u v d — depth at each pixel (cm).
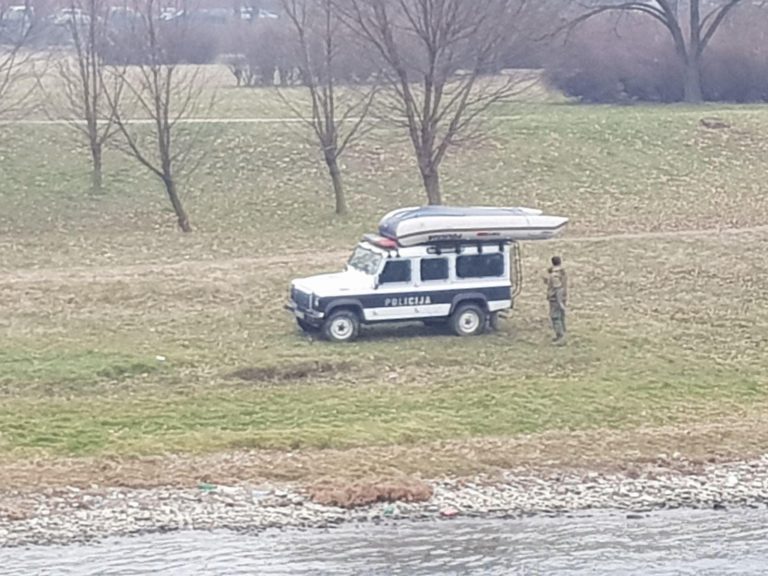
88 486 2028
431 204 4038
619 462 2194
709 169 5703
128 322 3034
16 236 4550
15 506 1944
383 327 2980
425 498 2022
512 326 3030
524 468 2159
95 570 1738
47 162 5456
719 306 3316
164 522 1911
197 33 7819
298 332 2942
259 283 3381
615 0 7638
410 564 1786
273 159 5569
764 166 5772
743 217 4788
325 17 4888
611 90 7269
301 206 5081
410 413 2422
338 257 3800
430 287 2888
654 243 3912
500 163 5625
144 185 5278
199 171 5416
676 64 7306
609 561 1806
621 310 3247
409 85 4619
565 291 2942
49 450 2188
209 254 4050
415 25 3938
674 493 2083
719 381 2681
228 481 2064
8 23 6359
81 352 2745
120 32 6144
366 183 5378
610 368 2734
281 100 6306
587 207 5078
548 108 6775
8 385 2542
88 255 4069
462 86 4834
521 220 2931
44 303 3186
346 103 5750
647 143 5969
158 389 2556
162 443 2225
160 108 4772
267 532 1889
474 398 2509
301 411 2423
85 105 5259
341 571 1756
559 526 1938
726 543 1878
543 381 2630
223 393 2528
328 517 1948
